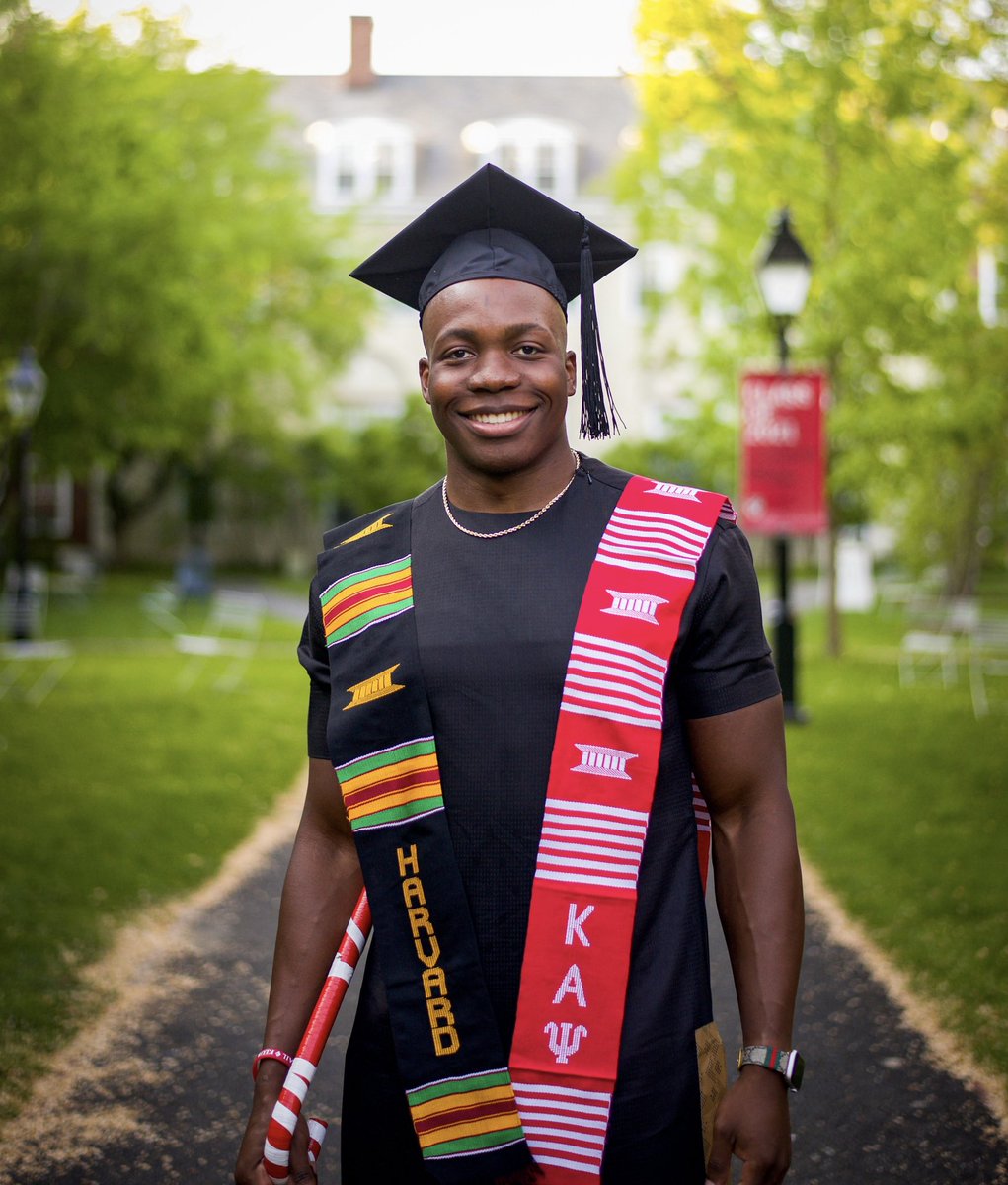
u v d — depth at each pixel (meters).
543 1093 1.67
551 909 1.69
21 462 16.45
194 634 18.81
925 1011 4.38
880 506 21.12
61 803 7.53
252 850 6.68
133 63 19.19
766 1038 1.68
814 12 13.99
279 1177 1.75
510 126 35.22
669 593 1.73
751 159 14.83
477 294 1.83
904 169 14.29
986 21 13.77
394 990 1.72
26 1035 4.18
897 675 14.19
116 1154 3.44
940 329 14.85
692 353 17.39
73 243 18.59
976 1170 3.33
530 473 1.82
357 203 28.14
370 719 1.77
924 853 6.43
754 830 1.77
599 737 1.70
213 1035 4.25
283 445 28.97
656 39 14.48
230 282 22.73
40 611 21.45
